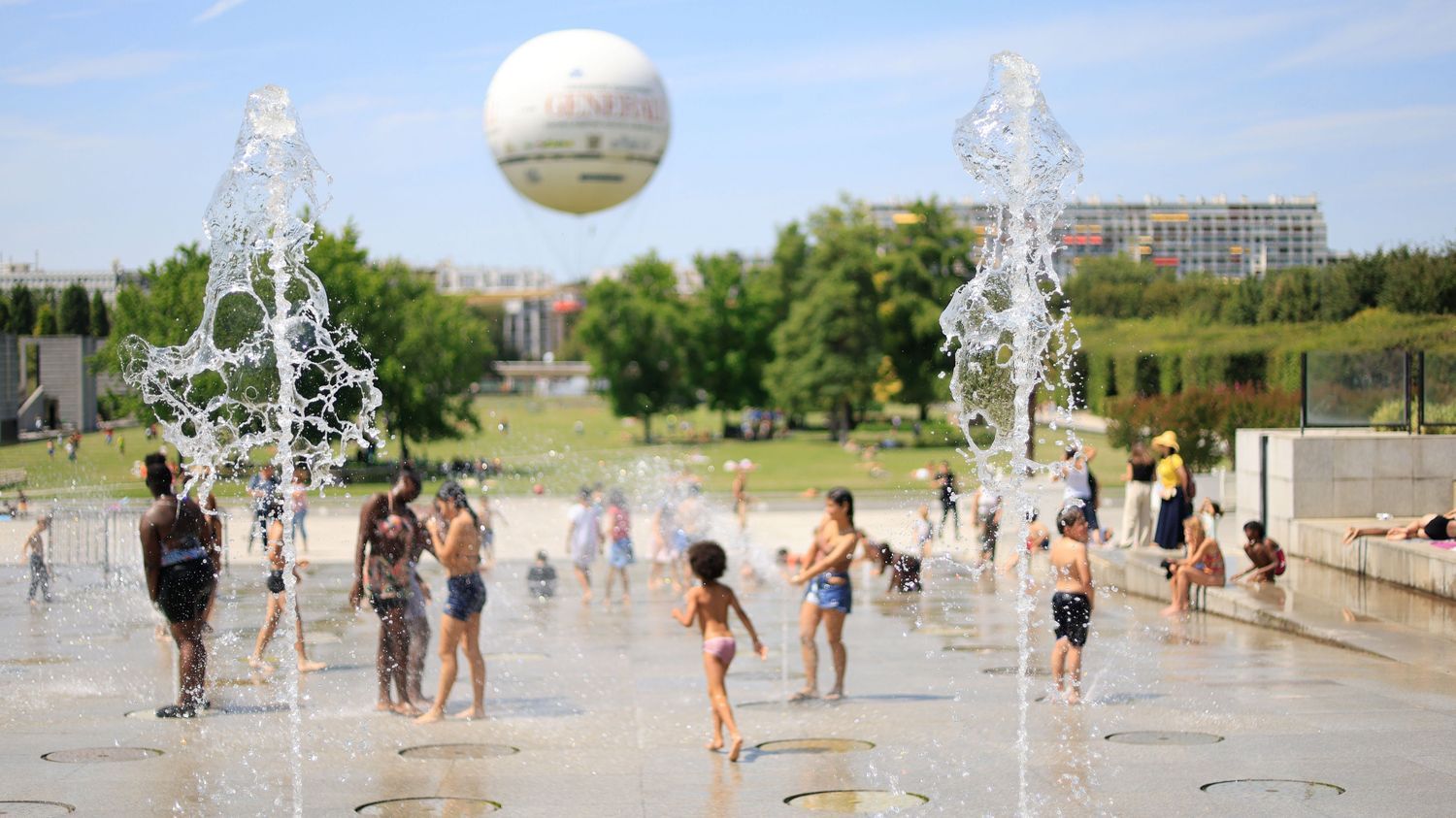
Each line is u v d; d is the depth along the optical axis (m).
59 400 39.06
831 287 78.19
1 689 11.44
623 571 19.20
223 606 16.41
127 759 8.86
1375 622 13.92
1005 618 16.53
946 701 10.86
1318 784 7.90
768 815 7.50
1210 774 8.17
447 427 42.16
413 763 8.80
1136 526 21.58
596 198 47.22
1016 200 9.70
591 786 8.17
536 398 135.88
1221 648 13.21
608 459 52.91
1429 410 20.44
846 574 11.16
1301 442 19.52
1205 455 35.00
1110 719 9.87
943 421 77.56
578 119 45.53
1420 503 19.66
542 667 13.07
